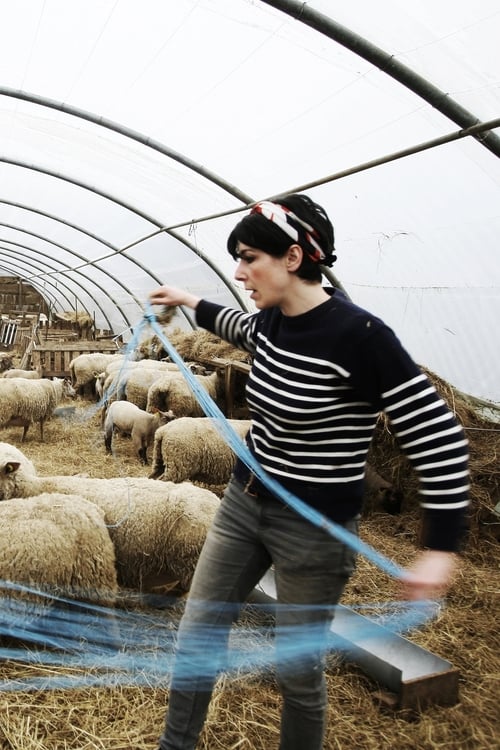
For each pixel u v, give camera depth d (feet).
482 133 13.76
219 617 6.67
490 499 17.01
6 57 19.51
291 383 5.76
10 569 9.59
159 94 19.54
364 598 13.24
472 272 17.85
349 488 5.90
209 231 30.66
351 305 5.74
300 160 19.71
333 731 8.88
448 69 12.89
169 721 6.86
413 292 20.71
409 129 15.72
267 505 6.20
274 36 14.57
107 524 11.48
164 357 34.88
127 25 16.14
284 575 6.12
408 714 9.39
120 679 9.71
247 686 9.69
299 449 5.89
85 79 19.97
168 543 11.51
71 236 46.42
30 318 76.38
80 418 31.55
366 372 5.49
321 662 6.17
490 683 10.44
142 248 39.88
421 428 5.29
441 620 12.47
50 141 27.58
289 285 5.84
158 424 23.82
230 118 19.30
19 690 9.21
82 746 8.29
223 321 7.20
